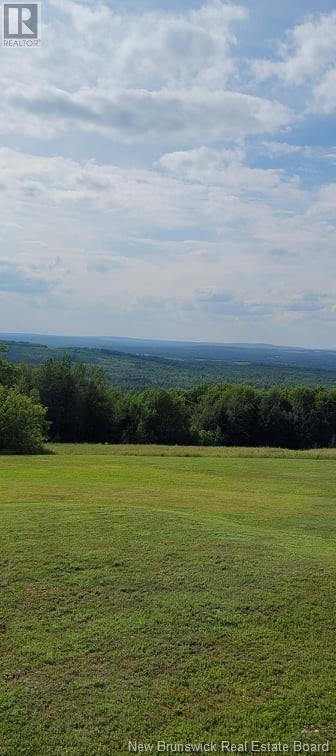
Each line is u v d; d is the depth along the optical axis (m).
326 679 6.98
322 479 23.16
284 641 7.69
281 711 6.50
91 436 61.75
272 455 32.75
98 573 9.50
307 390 68.69
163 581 9.27
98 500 15.77
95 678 6.98
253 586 9.12
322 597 8.74
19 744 6.02
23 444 35.06
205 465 27.53
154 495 17.64
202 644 7.62
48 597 8.73
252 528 13.09
